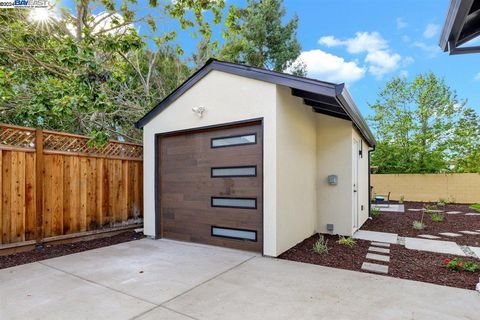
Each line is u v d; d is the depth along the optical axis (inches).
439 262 168.7
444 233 255.1
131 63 365.1
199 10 252.8
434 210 424.5
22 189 193.2
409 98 629.3
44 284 138.3
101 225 241.4
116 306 114.7
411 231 264.8
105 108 223.5
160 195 249.3
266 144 185.9
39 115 215.0
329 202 248.2
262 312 109.3
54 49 241.1
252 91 193.3
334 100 191.2
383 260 173.2
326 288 131.6
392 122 644.7
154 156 250.2
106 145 248.7
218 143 214.2
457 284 135.3
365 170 332.8
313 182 245.1
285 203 193.2
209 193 218.7
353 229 249.3
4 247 183.2
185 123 230.1
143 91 400.5
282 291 128.6
